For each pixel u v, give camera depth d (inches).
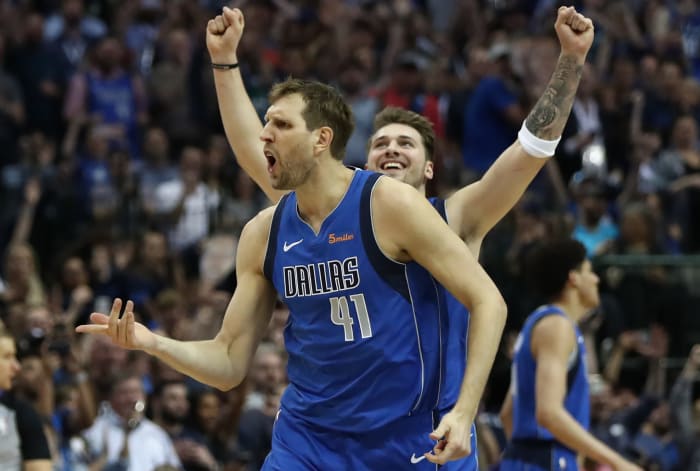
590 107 1134.4
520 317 814.5
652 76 1198.3
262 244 363.6
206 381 364.8
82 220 1021.8
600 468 673.0
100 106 1120.8
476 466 362.0
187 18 1227.2
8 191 1036.5
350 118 352.5
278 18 1299.2
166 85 1127.6
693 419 725.9
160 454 647.8
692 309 841.5
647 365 812.0
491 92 1032.2
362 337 346.6
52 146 1099.9
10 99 1098.7
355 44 1252.5
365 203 346.0
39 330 651.5
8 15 1203.9
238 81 415.2
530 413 501.4
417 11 1403.8
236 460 665.6
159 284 890.7
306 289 351.9
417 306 347.9
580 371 501.7
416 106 1119.0
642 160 1066.1
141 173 1036.5
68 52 1234.0
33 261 918.4
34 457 506.0
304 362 357.1
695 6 1403.8
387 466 351.6
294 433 358.3
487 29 1322.6
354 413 350.3
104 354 721.6
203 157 1038.4
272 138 344.8
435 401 351.6
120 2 1322.6
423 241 339.3
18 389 608.4
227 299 816.3
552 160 1026.7
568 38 362.3
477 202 369.7
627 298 842.2
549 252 515.5
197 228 992.2
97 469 644.1
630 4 1405.0
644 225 904.3
